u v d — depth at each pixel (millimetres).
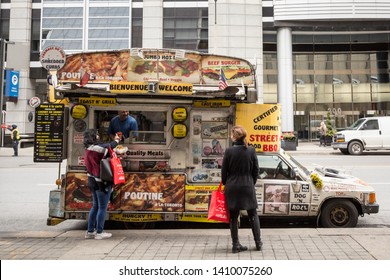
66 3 30547
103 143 6008
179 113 6707
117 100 6719
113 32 30219
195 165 6789
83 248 5504
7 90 30344
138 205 6660
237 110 6832
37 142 6648
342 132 23391
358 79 34812
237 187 5160
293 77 34750
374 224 7625
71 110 6742
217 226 7422
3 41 8953
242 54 30062
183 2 30578
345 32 34062
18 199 10273
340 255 5070
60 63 6680
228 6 30156
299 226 7461
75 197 6672
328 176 7375
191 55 6852
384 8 29719
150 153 6781
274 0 30422
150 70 6809
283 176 6973
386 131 22750
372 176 13734
